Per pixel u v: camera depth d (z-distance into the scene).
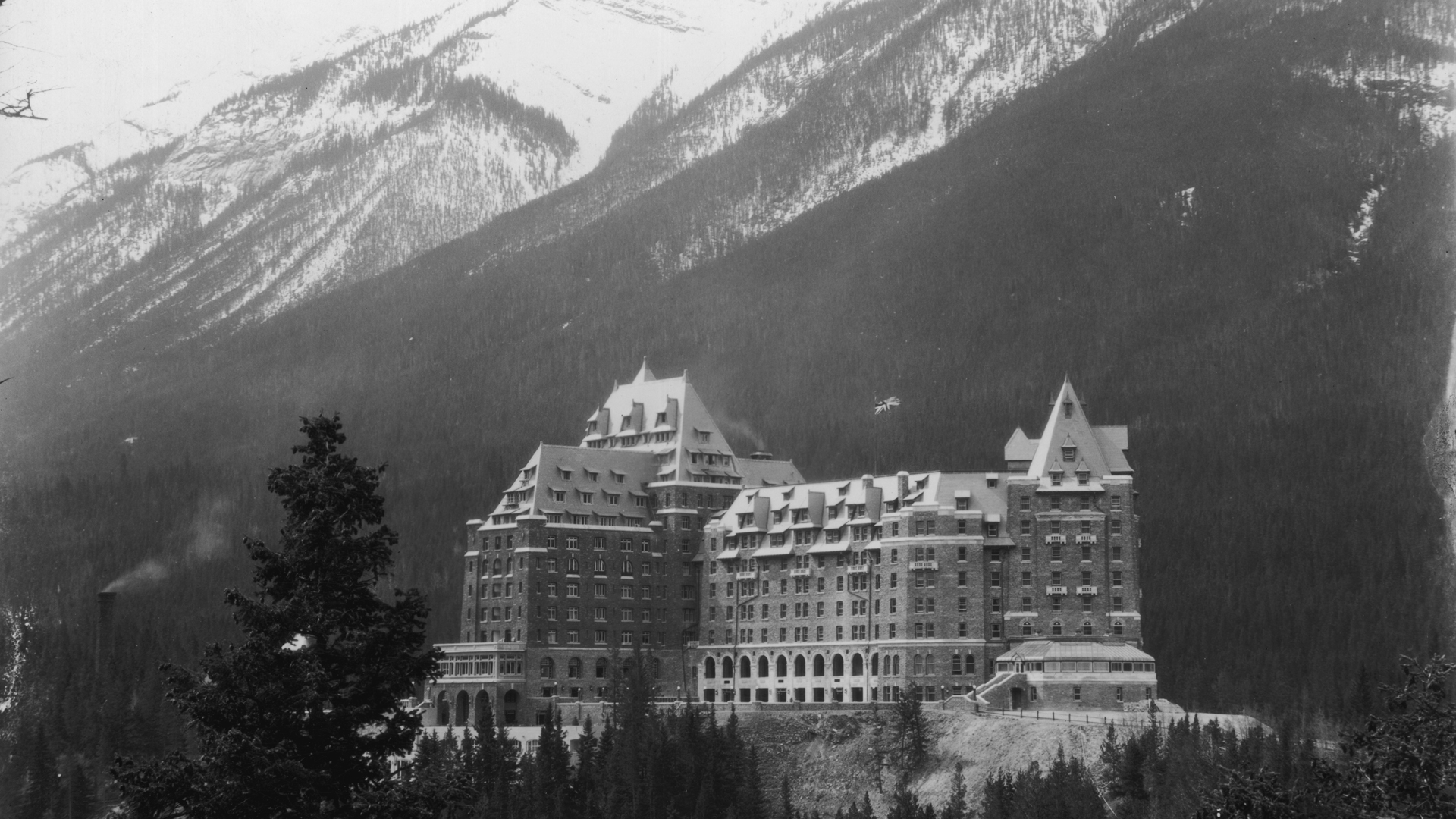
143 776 173.00
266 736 176.75
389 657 182.62
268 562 183.62
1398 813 158.50
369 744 182.12
